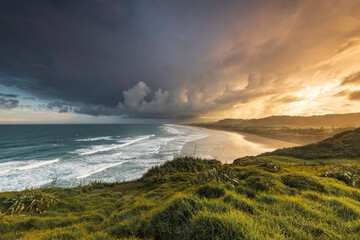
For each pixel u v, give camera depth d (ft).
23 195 34.83
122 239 13.76
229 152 168.35
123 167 109.19
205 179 39.55
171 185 46.91
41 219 25.21
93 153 154.20
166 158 133.59
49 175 92.84
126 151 163.32
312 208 14.19
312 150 112.06
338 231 10.34
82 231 17.42
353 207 14.38
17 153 150.51
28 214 29.91
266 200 16.46
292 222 11.28
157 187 49.44
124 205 31.35
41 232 19.35
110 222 19.99
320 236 9.81
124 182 69.26
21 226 22.68
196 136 334.24
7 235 19.08
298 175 29.71
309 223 11.00
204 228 10.14
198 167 71.72
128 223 16.11
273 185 24.14
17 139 249.96
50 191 44.52
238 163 88.28
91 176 92.53
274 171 51.21
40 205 33.22
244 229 9.34
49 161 121.49
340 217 12.64
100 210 31.65
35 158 132.77
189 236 10.16
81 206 36.58
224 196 16.89
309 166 65.26
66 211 33.65
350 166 43.80
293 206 14.32
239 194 18.88
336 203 15.60
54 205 35.32
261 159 90.79
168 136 329.93
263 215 12.00
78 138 281.33
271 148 207.62
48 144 207.62
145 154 148.87
